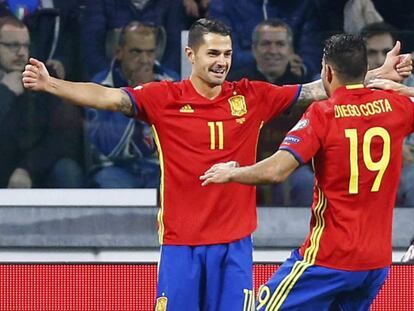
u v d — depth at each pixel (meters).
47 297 22.59
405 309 22.17
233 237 17.84
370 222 16.80
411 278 22.22
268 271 22.19
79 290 22.61
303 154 16.28
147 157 30.44
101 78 30.39
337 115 16.56
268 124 30.06
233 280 17.88
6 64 30.20
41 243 29.81
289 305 17.14
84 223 29.89
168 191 17.88
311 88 18.33
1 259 29.59
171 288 17.92
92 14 30.17
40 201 30.39
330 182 16.67
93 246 29.77
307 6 30.25
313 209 17.02
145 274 22.62
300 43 30.28
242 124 17.86
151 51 30.28
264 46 30.25
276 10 30.25
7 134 30.39
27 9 30.17
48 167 30.44
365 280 17.08
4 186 30.39
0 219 29.89
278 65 30.31
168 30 30.28
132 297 22.59
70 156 30.50
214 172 16.00
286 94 18.23
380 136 16.64
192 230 17.83
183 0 30.17
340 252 16.72
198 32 17.61
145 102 17.67
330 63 16.78
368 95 16.75
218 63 17.55
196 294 18.02
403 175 30.00
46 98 30.42
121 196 30.39
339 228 16.72
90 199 30.42
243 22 30.22
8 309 22.55
